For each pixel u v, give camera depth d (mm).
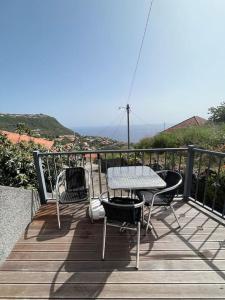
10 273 2383
